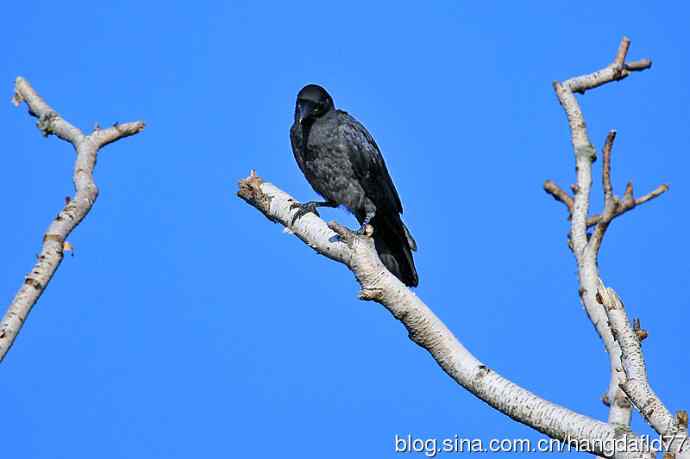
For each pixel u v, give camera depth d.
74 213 9.31
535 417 9.30
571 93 11.66
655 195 10.31
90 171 9.81
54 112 10.45
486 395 9.62
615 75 11.90
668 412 8.49
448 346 9.94
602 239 10.29
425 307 10.06
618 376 9.68
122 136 10.13
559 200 11.08
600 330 9.95
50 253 8.95
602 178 10.32
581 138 11.25
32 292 8.64
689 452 8.25
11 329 8.39
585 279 10.20
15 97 10.70
